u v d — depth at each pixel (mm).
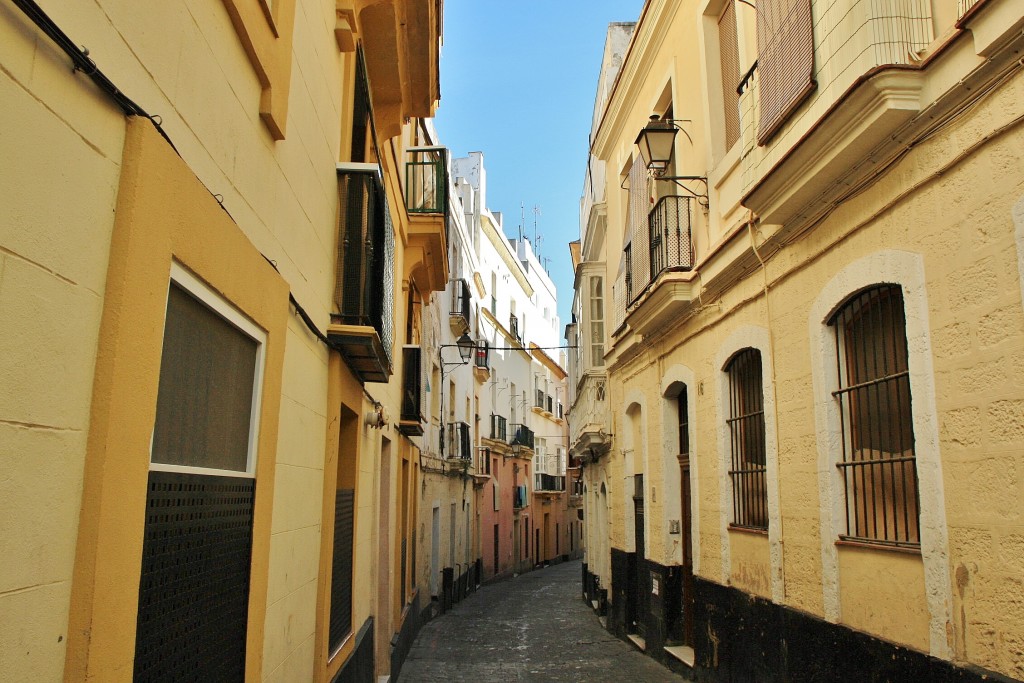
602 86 15266
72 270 1847
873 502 4883
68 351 1838
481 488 26219
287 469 4125
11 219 1590
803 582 5727
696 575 8219
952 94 3910
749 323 6879
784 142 5473
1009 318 3551
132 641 2111
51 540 1779
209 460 2926
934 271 4125
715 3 8031
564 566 38938
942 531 4000
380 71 7262
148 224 2170
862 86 4215
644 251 9555
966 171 3879
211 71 2852
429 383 16422
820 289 5480
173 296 2525
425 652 11734
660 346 9914
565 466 44562
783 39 5441
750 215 6715
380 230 5992
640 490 11523
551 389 41844
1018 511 3463
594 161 16828
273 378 3639
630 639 11500
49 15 1730
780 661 6031
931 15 4363
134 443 2111
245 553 3314
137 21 2203
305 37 4363
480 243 27094
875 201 4727
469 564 23219
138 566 2143
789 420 6008
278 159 3838
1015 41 3439
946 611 3965
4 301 1570
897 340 4789
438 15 7969
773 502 6230
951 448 3951
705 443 8070
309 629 4809
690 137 8648
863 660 4781
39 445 1717
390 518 9820
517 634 13555
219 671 2979
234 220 3141
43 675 1748
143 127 2133
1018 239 3488
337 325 5273
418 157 12336
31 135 1659
